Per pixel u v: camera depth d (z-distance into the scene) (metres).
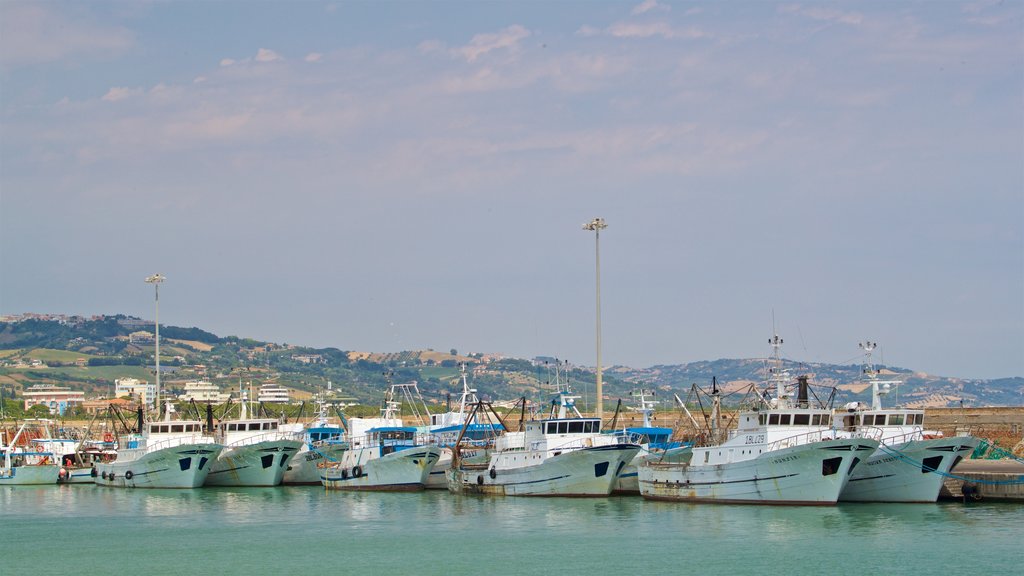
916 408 103.69
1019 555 77.88
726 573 75.06
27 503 128.88
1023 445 130.88
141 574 81.44
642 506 104.94
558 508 105.44
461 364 141.12
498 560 81.62
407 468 125.81
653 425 171.88
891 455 99.00
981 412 144.50
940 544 81.81
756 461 99.38
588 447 108.44
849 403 103.44
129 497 133.25
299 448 142.12
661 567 77.25
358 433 143.38
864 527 88.56
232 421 146.88
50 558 88.56
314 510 113.19
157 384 177.50
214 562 85.00
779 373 104.62
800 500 97.94
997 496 100.38
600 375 143.38
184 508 118.75
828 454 94.81
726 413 125.06
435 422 152.00
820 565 76.31
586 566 78.44
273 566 82.62
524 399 128.25
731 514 96.69
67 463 171.12
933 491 98.31
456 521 100.50
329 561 83.69
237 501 124.12
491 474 118.44
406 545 88.88
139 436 149.00
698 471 104.69
